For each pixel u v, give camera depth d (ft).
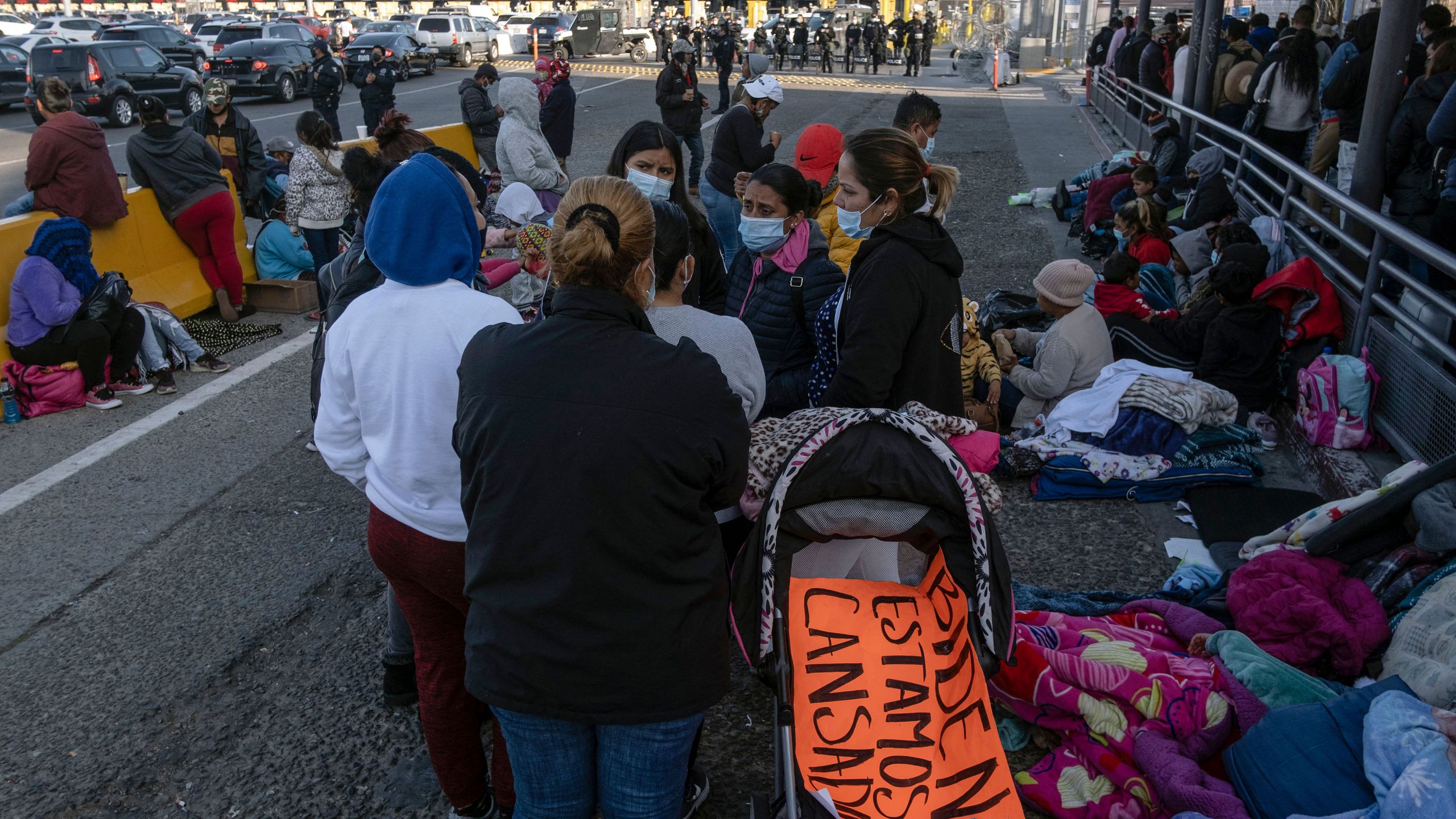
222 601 12.99
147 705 10.98
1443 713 7.73
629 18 157.58
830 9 152.15
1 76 72.49
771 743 10.16
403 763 10.09
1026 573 13.03
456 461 7.66
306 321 25.13
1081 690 9.29
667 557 6.34
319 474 16.61
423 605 8.18
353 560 13.97
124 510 15.43
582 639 6.27
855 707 7.39
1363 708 8.11
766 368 11.21
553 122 38.19
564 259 6.45
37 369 18.95
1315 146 27.78
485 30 121.19
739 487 6.63
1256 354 16.42
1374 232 17.57
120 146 57.00
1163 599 11.51
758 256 11.51
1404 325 14.28
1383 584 9.89
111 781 9.87
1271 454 15.96
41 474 16.69
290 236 26.23
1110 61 59.77
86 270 19.81
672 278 8.10
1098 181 28.89
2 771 10.00
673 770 6.79
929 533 7.51
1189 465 14.82
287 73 80.79
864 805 7.14
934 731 7.36
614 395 6.17
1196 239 21.89
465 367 6.62
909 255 9.32
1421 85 20.22
